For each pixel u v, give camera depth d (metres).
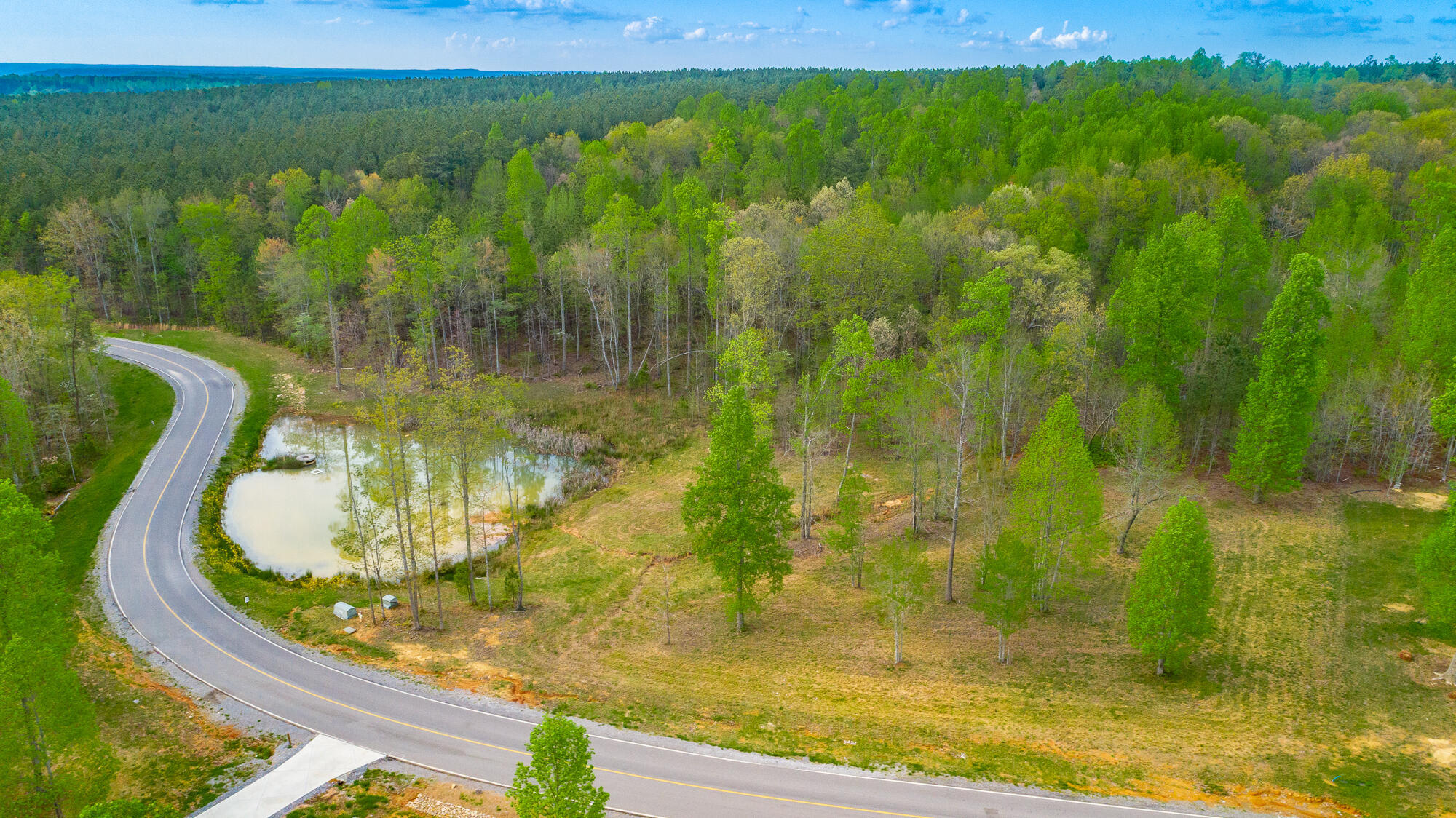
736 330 74.75
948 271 80.44
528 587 55.22
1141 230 89.75
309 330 98.50
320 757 36.66
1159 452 53.00
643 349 98.62
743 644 47.16
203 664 44.34
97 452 74.88
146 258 121.75
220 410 84.56
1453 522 38.72
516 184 114.94
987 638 46.22
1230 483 60.34
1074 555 47.56
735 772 35.47
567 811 26.42
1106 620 46.66
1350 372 60.22
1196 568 38.62
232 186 136.00
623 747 37.25
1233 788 33.41
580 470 74.50
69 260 112.69
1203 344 67.69
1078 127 127.44
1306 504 56.53
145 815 32.22
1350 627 43.47
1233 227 63.88
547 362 97.62
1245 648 42.62
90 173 136.12
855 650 45.94
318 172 147.38
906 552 45.31
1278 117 133.00
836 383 70.00
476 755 37.00
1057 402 46.12
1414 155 107.06
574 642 48.12
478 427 51.38
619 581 55.78
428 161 136.50
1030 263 69.94
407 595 54.41
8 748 28.03
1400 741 35.31
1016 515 47.47
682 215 91.62
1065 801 33.25
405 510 55.00
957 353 61.31
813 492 66.25
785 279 86.19
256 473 74.00
